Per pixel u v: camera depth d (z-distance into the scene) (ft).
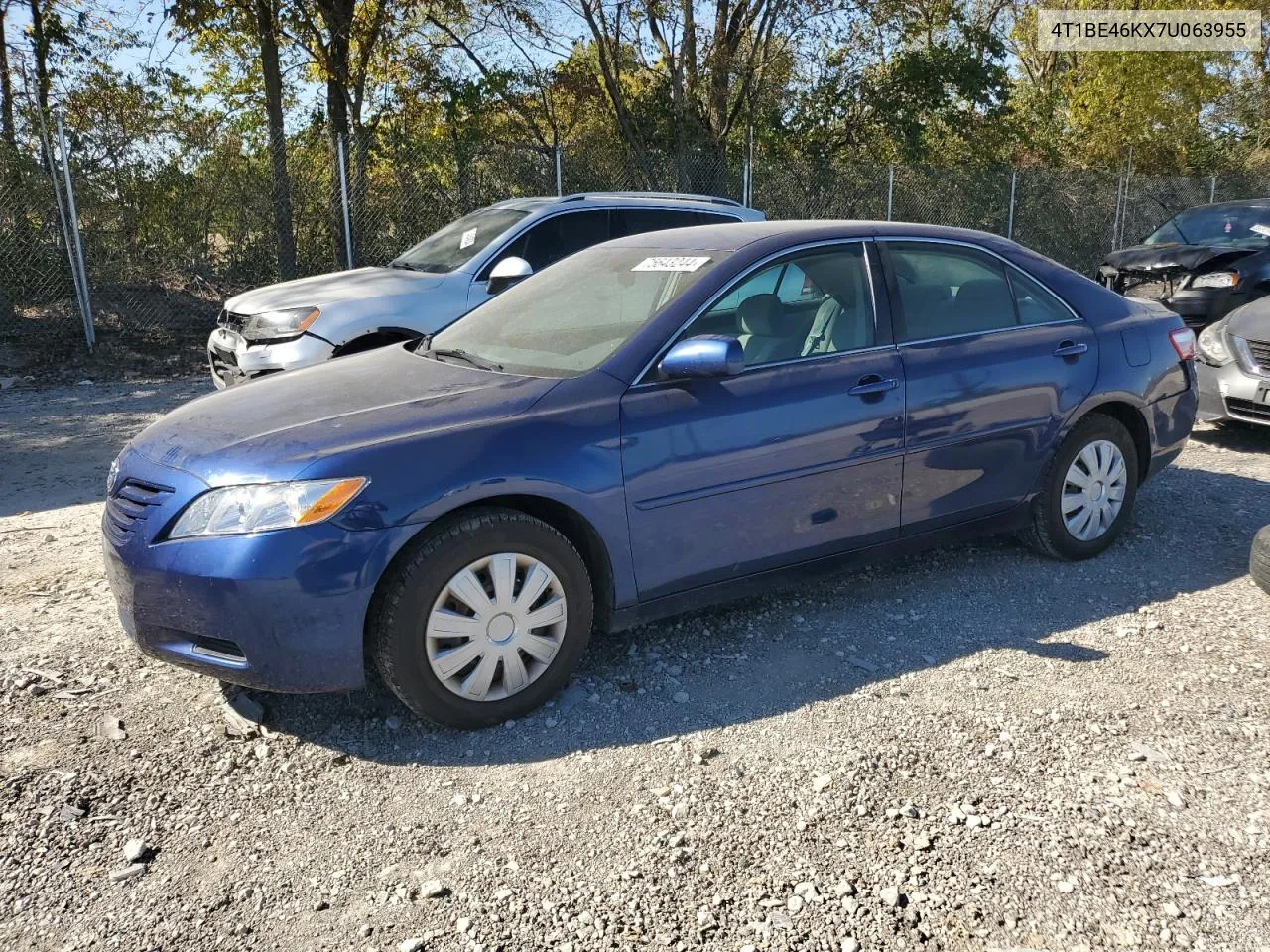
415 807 9.62
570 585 11.19
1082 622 13.42
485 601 10.69
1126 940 7.72
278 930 8.02
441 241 27.07
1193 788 9.61
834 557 13.25
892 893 8.23
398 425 10.75
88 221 38.37
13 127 37.09
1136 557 15.74
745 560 12.46
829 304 13.26
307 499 9.95
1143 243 37.52
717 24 58.59
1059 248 60.44
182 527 10.25
